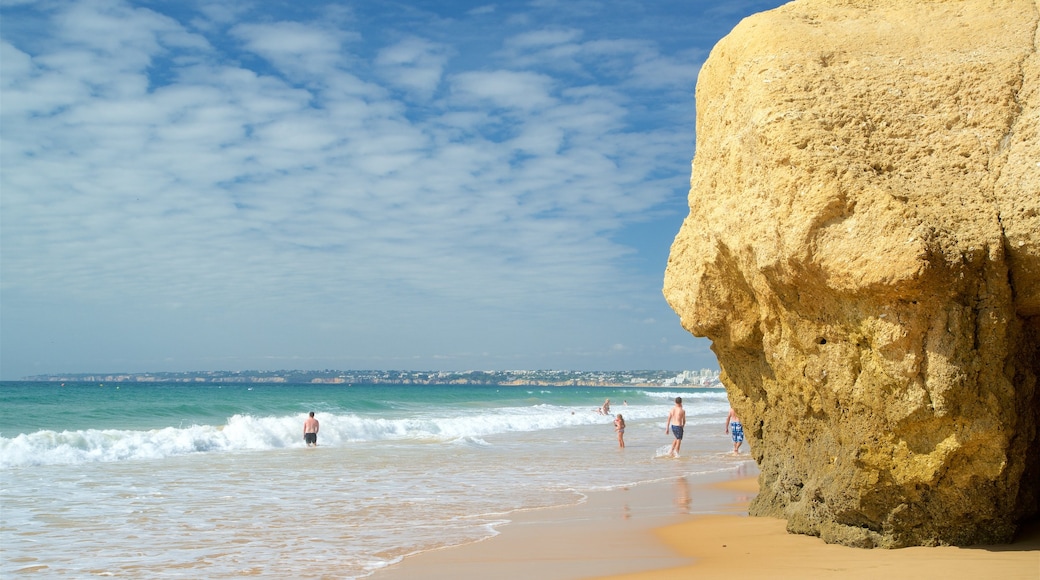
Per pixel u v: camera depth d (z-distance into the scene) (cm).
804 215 672
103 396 6291
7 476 1661
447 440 2756
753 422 973
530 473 1730
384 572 785
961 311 631
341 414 4272
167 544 942
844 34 807
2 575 794
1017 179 665
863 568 647
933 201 659
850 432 699
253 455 2180
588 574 741
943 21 803
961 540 689
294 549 905
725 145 833
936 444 650
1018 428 668
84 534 1010
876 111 727
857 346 681
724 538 865
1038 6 789
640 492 1398
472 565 805
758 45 813
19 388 9331
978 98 719
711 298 906
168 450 2217
